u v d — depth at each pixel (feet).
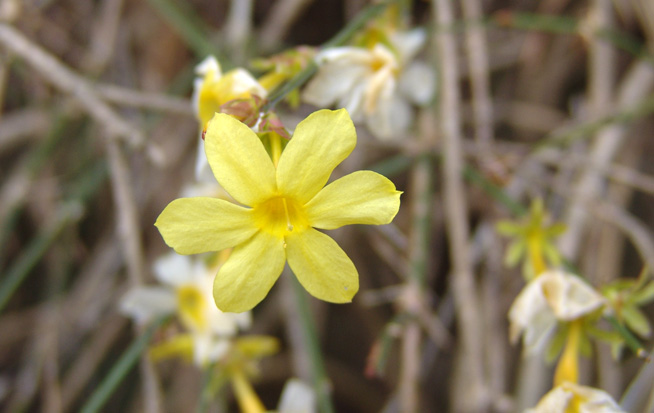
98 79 0.75
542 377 0.57
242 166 0.36
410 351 0.53
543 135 0.77
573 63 0.75
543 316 0.44
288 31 0.79
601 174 0.65
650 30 0.67
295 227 0.38
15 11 0.58
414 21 0.76
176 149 0.75
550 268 0.51
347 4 0.77
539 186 0.70
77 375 0.68
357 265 0.71
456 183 0.57
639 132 0.71
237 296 0.37
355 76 0.47
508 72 0.79
